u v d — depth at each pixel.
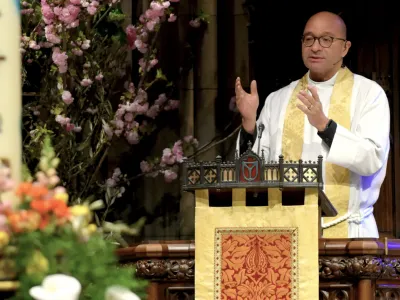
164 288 12.52
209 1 21.78
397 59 22.38
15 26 8.24
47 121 20.39
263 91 22.20
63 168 20.19
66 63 19.50
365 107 16.72
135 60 21.30
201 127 21.75
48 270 8.07
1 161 8.15
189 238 21.52
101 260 8.38
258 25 22.17
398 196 22.25
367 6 22.45
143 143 21.53
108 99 20.86
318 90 17.36
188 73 21.77
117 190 20.70
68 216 8.34
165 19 21.59
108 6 20.75
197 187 11.57
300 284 11.32
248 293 11.43
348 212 16.41
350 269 12.23
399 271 12.73
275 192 11.47
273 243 11.43
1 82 8.17
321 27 17.11
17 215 8.13
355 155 15.30
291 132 17.20
